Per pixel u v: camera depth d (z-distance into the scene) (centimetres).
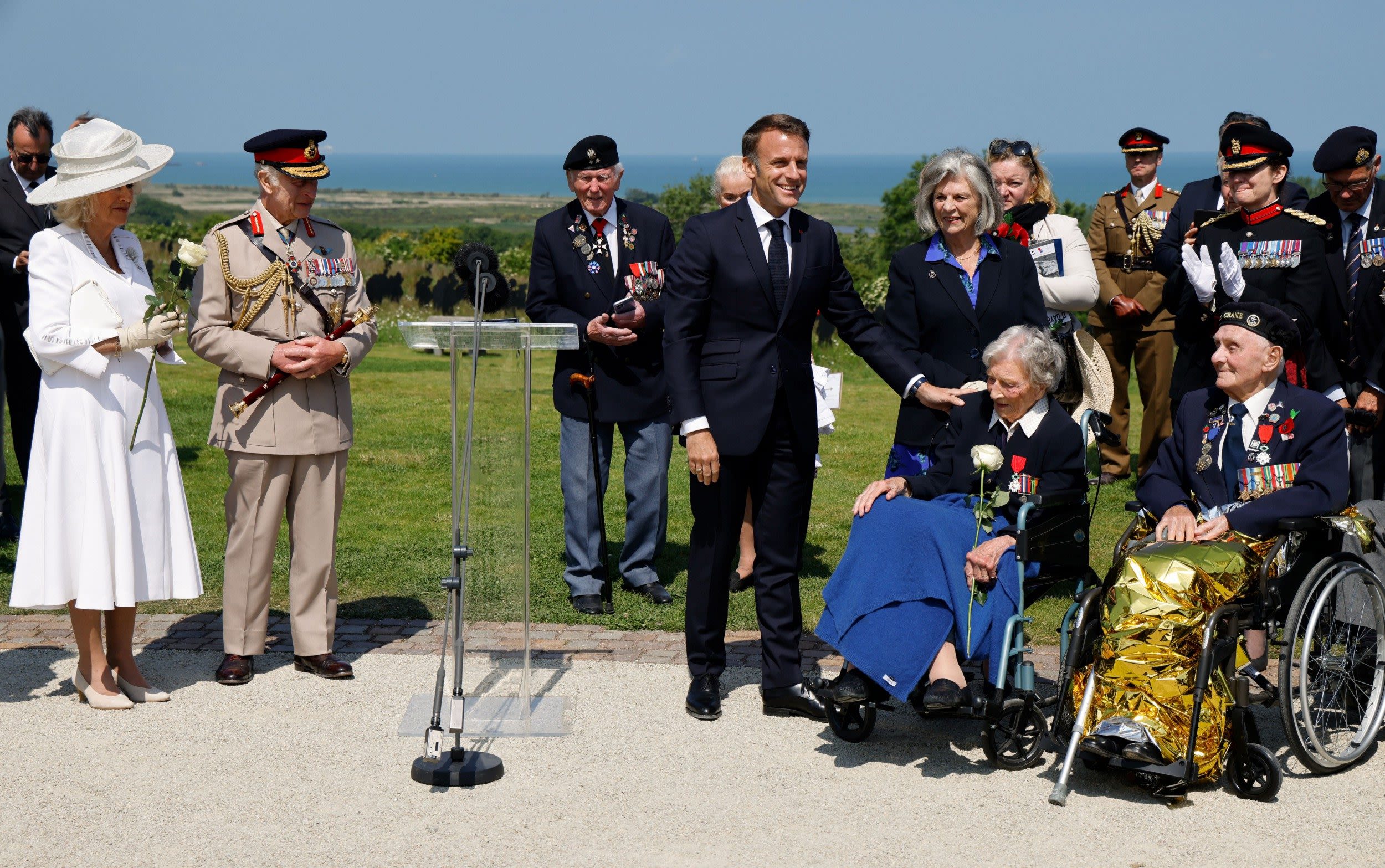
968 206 534
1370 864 396
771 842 411
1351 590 479
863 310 557
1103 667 452
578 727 512
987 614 462
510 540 536
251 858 398
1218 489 498
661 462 685
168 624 646
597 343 664
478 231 6112
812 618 663
